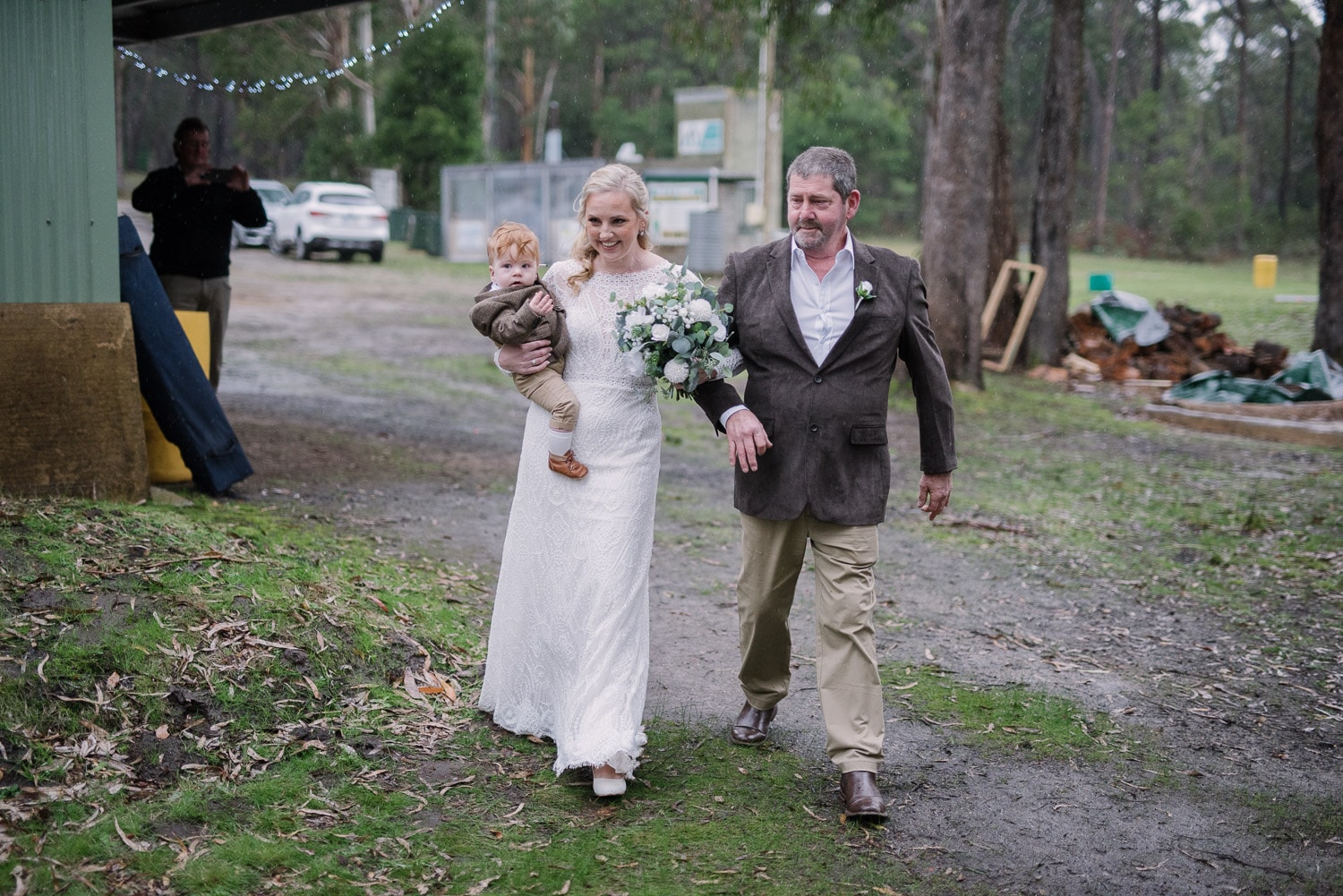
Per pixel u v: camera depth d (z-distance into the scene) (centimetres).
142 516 494
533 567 370
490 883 298
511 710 386
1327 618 593
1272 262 2309
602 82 6188
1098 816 362
